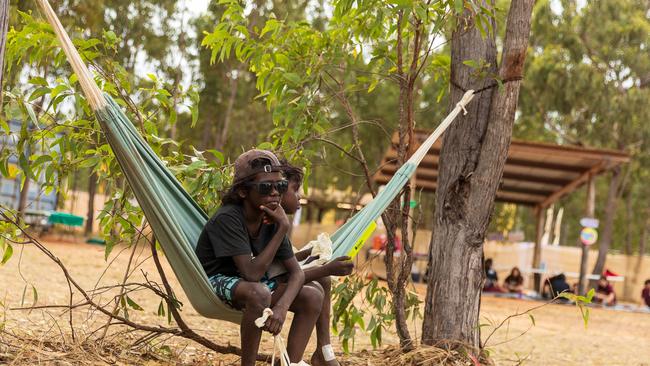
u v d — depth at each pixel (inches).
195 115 216.4
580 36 1160.2
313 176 1332.4
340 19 236.1
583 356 350.9
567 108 1164.5
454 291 230.2
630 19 1146.7
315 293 173.0
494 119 230.7
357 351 268.2
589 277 842.2
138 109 212.5
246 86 1296.8
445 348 227.5
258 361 220.5
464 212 232.2
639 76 1175.6
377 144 1272.1
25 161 202.2
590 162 797.9
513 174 892.0
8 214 201.3
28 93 203.3
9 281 380.2
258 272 164.4
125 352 205.5
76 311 295.1
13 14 413.1
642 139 1176.8
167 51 1165.7
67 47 158.2
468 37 237.8
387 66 241.9
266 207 167.0
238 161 170.4
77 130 216.1
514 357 318.7
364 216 194.1
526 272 949.2
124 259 647.8
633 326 589.6
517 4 229.5
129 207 211.9
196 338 208.7
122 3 1111.6
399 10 223.3
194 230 183.2
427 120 1079.6
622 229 1727.4
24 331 216.1
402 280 235.9
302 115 236.7
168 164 215.5
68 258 601.3
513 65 228.7
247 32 239.8
